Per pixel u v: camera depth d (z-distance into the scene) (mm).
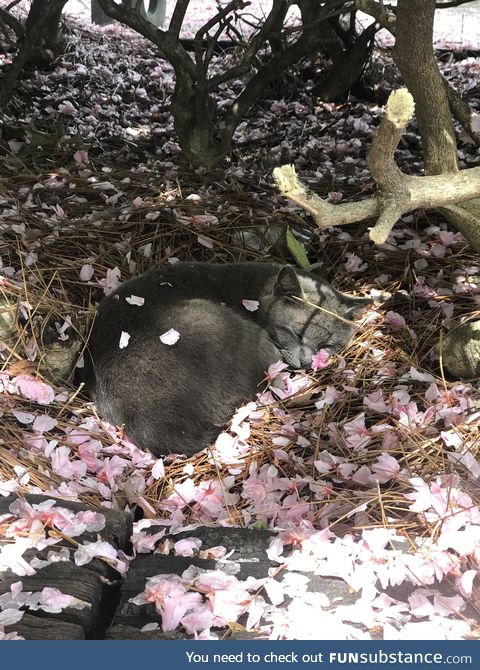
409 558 598
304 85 1956
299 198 642
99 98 1878
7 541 616
